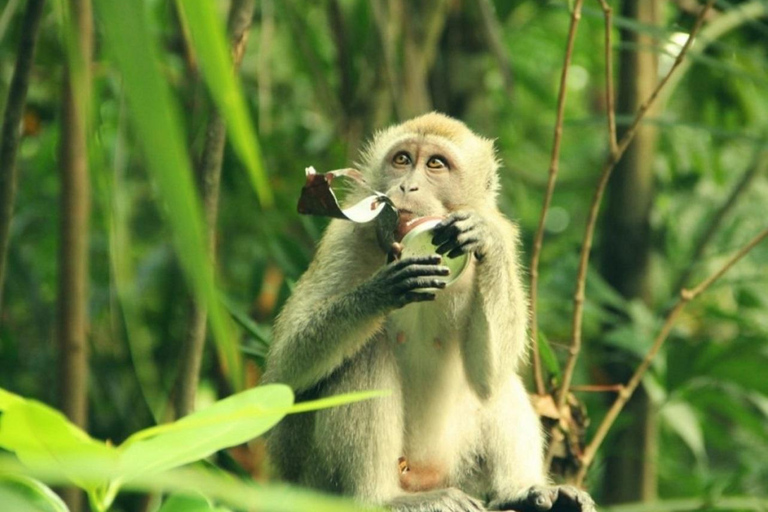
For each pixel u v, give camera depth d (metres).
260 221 14.77
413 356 10.04
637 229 13.30
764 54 16.22
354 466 9.36
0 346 13.88
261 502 2.72
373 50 14.44
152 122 2.47
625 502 12.76
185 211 2.53
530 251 17.06
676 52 13.52
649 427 12.83
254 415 3.43
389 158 10.36
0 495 3.28
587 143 20.91
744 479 14.46
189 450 3.36
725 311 14.84
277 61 17.19
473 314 9.98
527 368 12.57
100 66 10.74
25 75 7.65
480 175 10.62
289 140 16.50
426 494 9.26
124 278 7.29
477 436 10.06
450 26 15.48
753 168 15.35
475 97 15.52
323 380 9.84
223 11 10.37
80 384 9.51
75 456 2.95
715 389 13.05
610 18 9.37
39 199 14.84
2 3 11.30
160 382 13.14
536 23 17.98
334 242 10.34
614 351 13.34
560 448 10.20
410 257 8.91
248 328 10.11
